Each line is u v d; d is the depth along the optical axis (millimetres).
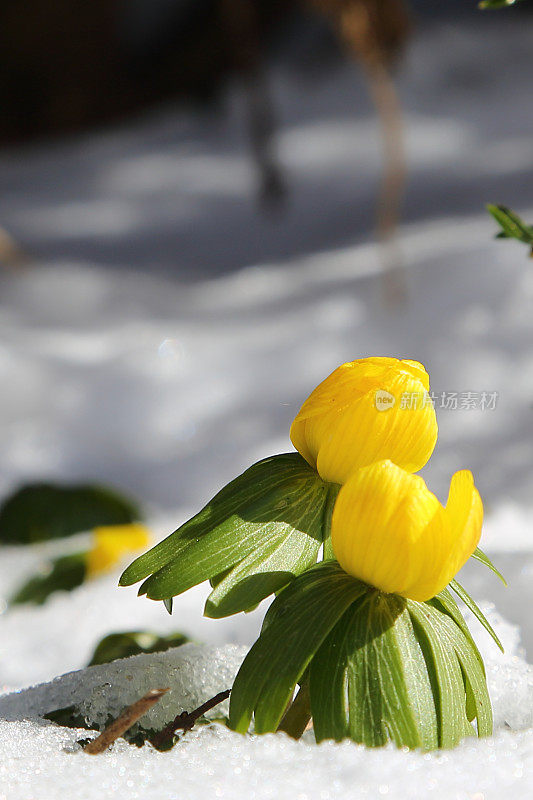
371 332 1846
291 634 528
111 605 771
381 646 528
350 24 1646
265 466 545
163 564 533
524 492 1340
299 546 535
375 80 1825
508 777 516
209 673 569
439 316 1830
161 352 1901
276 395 1778
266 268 2463
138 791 518
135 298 2258
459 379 1655
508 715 568
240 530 535
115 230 2992
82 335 2027
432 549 525
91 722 563
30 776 524
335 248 2498
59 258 2680
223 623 702
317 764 520
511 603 632
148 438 1710
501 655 588
